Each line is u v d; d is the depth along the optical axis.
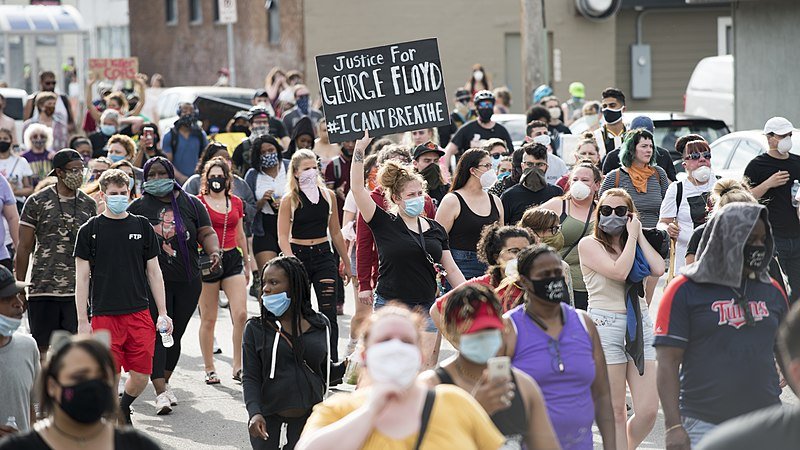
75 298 12.80
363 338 6.38
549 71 42.81
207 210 14.09
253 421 9.21
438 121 13.28
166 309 13.17
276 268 9.38
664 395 7.88
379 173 11.83
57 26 47.66
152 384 14.43
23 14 47.31
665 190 14.76
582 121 25.19
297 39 43.56
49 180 13.55
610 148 18.42
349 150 18.70
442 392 6.09
